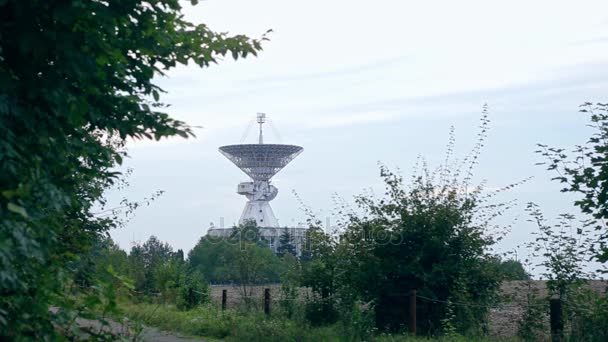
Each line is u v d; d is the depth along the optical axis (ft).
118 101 24.39
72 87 22.41
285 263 70.74
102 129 24.72
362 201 64.18
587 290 47.57
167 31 25.61
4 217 19.26
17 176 20.68
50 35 21.01
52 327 21.77
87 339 24.58
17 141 21.17
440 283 60.39
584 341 44.39
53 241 22.00
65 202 21.63
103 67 24.22
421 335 58.13
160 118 24.75
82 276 28.25
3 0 19.80
